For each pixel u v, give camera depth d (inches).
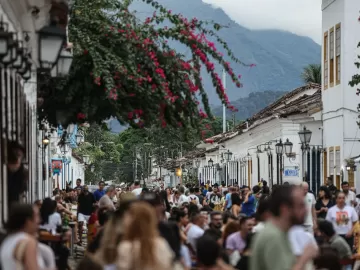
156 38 1032.2
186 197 1541.6
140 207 446.3
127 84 993.5
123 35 1005.2
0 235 475.8
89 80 1019.9
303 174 2096.5
